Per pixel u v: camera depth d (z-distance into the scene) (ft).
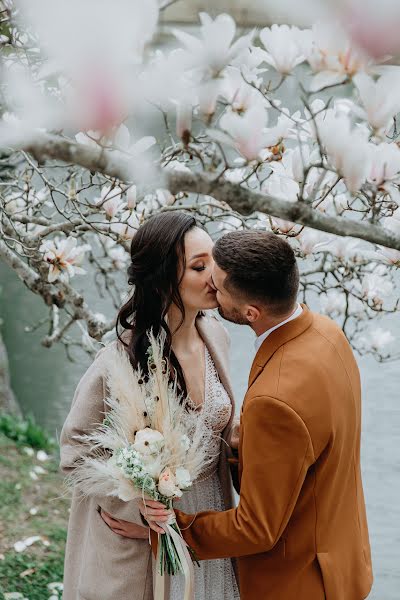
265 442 6.14
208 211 9.95
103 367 7.09
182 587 7.34
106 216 7.66
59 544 14.05
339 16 2.56
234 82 4.89
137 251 6.95
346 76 3.89
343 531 6.79
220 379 7.54
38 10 2.92
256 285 6.26
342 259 8.45
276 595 6.64
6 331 26.66
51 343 10.70
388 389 18.71
